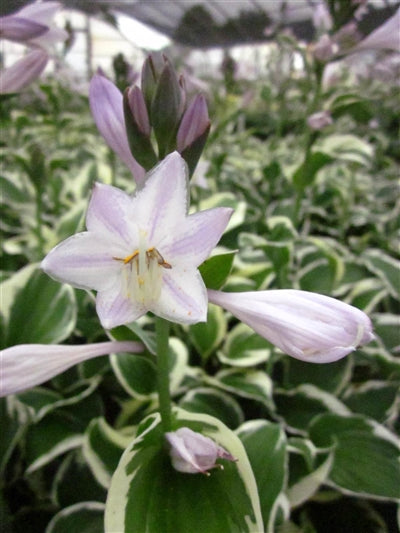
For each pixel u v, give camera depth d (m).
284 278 0.29
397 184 0.55
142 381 0.21
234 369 0.24
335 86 0.40
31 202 0.40
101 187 0.10
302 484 0.19
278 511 0.17
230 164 0.56
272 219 0.36
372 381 0.26
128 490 0.13
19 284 0.21
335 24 0.26
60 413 0.22
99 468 0.18
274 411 0.23
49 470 0.21
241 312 0.12
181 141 0.12
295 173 0.30
